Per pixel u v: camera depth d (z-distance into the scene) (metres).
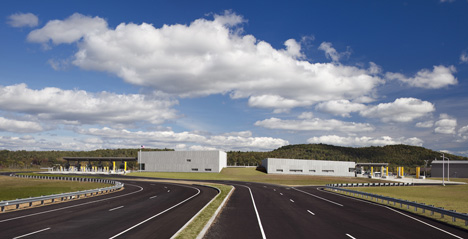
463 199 39.41
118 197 34.28
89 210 23.03
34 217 19.41
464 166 120.19
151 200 31.05
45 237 13.55
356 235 14.51
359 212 23.14
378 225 17.34
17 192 42.50
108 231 14.95
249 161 195.00
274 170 103.81
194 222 17.31
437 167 124.75
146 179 79.06
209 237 13.79
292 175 100.00
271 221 18.42
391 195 44.25
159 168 111.81
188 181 72.38
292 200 32.25
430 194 47.38
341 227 16.59
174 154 110.62
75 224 16.91
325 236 14.20
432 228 16.55
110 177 85.31
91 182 64.31
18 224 16.83
